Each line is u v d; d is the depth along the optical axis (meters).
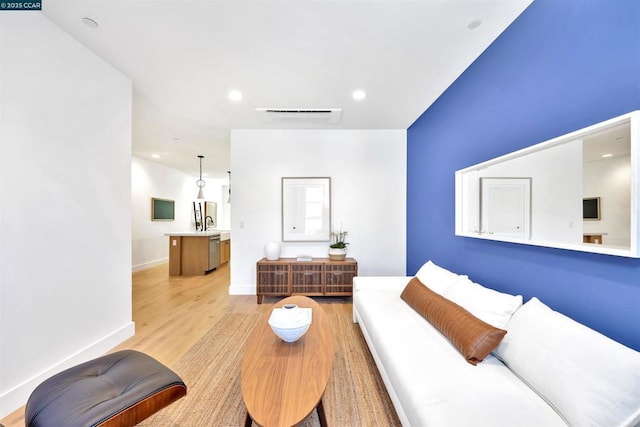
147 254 5.62
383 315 1.88
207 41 1.82
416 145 3.29
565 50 1.28
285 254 3.67
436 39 1.80
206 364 1.92
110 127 2.09
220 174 7.24
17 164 1.47
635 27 1.00
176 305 3.22
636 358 0.84
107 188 2.07
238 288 3.65
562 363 0.97
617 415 0.82
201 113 3.06
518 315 1.29
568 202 1.25
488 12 1.56
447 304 1.65
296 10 1.54
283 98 2.68
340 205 3.67
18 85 1.48
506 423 0.91
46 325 1.61
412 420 1.05
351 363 1.91
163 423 1.37
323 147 3.66
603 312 1.12
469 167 2.04
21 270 1.49
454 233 2.37
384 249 3.68
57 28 1.67
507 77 1.69
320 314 1.86
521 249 1.58
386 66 2.12
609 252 1.06
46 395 1.03
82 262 1.86
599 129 1.10
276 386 1.09
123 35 1.76
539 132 1.44
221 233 5.82
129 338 2.30
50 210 1.64
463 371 1.22
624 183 1.01
